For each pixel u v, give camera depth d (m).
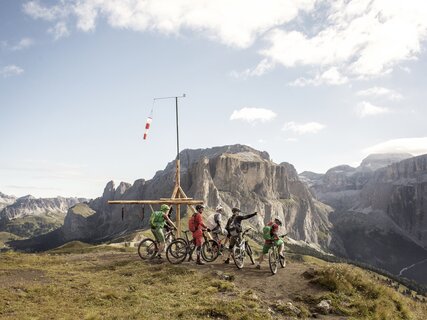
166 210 22.61
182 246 21.08
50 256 24.36
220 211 21.75
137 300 14.12
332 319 14.53
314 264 21.44
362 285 17.88
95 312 12.41
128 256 23.70
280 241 20.09
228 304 13.98
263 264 21.73
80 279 17.22
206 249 21.50
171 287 16.20
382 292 17.62
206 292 15.63
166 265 19.84
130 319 11.95
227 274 18.52
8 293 14.15
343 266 19.27
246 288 16.97
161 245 21.67
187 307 13.67
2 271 18.28
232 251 20.27
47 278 17.25
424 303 19.77
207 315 12.99
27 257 23.20
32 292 14.59
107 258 23.17
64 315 12.05
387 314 15.55
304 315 14.52
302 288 17.17
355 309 15.56
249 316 13.11
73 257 23.94
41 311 12.38
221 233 21.19
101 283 16.52
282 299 15.81
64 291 14.99
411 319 16.33
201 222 21.09
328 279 17.58
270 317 13.52
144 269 19.19
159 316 12.46
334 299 16.12
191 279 17.66
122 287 15.97
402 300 17.83
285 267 20.52
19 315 11.80
